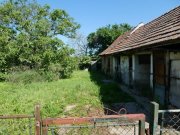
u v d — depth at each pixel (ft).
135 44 46.78
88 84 56.59
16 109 31.83
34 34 76.28
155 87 39.06
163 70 35.32
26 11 80.59
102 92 45.34
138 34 57.57
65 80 67.87
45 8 82.94
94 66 127.03
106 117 13.23
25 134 21.95
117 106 34.99
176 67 31.12
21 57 71.72
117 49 67.97
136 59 50.93
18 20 79.66
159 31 37.63
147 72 45.65
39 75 65.10
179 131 22.30
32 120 24.63
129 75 55.83
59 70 74.33
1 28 75.92
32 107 33.22
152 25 50.80
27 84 56.95
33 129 22.85
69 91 45.57
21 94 42.73
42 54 73.31
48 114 29.32
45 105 33.04
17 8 81.82
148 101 37.96
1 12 80.48
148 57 45.19
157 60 37.96
